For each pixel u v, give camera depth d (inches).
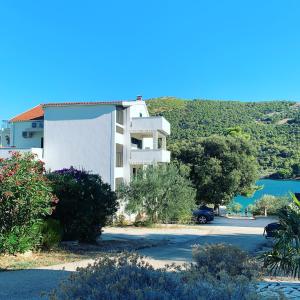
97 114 1369.3
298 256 363.9
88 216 732.0
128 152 1455.5
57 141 1387.8
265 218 1786.4
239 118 4749.0
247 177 1931.6
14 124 1614.2
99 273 214.1
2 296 356.5
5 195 510.3
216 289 194.9
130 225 1253.7
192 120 4522.6
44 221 626.2
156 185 1227.9
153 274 213.2
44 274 453.1
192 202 1299.2
